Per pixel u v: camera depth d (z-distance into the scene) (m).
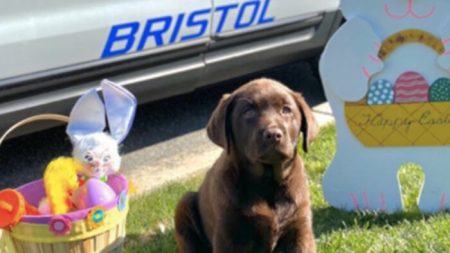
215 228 1.09
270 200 1.08
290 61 2.03
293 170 1.08
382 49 1.28
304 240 1.09
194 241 1.18
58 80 1.48
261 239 1.09
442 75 1.28
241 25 1.77
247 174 1.07
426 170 1.32
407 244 1.17
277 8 1.84
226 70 1.83
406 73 1.29
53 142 1.83
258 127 1.01
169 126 1.95
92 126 1.14
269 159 1.02
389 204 1.35
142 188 1.57
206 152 1.78
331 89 1.32
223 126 1.07
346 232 1.25
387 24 1.27
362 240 1.21
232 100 1.07
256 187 1.07
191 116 2.01
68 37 1.46
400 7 1.26
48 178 1.08
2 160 1.75
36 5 1.41
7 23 1.38
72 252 1.04
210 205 1.11
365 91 1.30
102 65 1.54
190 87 1.78
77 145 1.12
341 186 1.36
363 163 1.34
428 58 1.28
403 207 1.34
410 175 1.48
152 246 1.26
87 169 1.11
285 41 1.91
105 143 1.12
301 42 1.95
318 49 2.04
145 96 1.68
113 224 1.07
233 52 1.80
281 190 1.08
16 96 1.44
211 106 2.09
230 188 1.06
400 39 1.27
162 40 1.62
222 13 1.72
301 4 1.90
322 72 1.31
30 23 1.41
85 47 1.50
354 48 1.29
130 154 1.78
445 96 1.28
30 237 1.03
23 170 1.70
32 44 1.42
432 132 1.30
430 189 1.33
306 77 2.31
